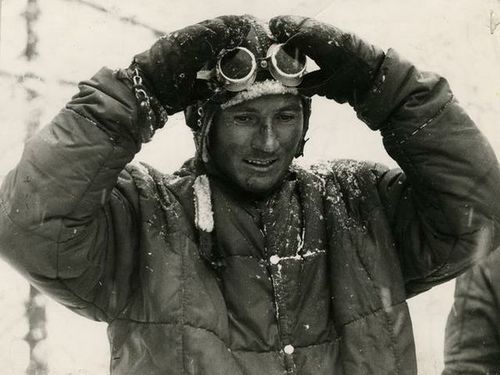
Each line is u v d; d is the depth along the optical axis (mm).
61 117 2094
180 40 2152
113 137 2088
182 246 2205
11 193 2059
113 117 2080
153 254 2178
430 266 2301
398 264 2273
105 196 2100
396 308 2225
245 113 2195
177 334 2100
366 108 2271
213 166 2314
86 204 2061
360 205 2342
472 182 2207
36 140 2084
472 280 2699
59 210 2037
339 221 2301
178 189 2311
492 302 2658
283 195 2297
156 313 2125
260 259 2242
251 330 2172
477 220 2217
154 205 2254
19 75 4773
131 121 2102
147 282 2158
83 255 2104
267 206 2287
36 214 2033
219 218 2250
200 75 2223
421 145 2219
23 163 2068
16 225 2043
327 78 2271
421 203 2270
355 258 2258
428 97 2244
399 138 2250
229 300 2195
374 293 2225
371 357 2170
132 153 2131
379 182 2389
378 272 2246
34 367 4359
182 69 2158
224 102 2203
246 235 2244
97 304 2203
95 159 2059
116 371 2162
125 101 2109
